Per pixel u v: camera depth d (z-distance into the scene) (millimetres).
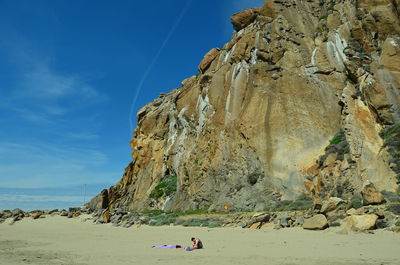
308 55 38062
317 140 32562
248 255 13984
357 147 28688
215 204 33594
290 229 21281
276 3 42375
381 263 11320
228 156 35781
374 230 18234
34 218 43406
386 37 33625
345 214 21156
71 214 43469
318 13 42312
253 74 38281
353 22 35594
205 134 40344
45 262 13812
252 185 32500
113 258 14320
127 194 54438
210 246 17125
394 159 26000
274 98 35938
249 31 42250
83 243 20797
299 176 30891
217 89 42031
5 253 17016
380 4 35406
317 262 11938
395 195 23531
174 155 47281
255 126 35156
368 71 31578
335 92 34594
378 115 29297
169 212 37594
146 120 56125
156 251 16156
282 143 33375
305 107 34594
